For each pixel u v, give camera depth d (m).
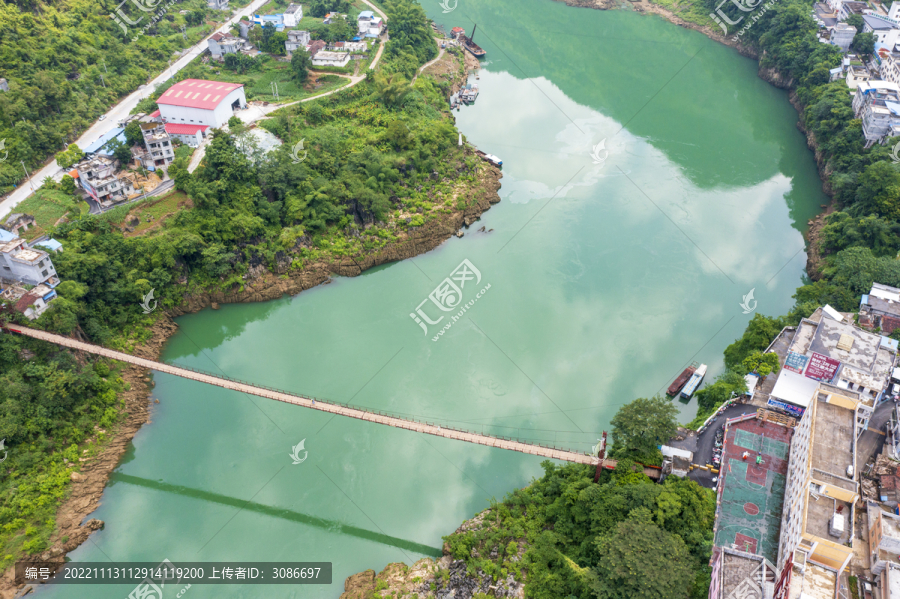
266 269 139.38
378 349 124.38
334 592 88.31
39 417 103.88
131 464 105.75
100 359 116.19
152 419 112.38
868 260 123.50
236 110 170.88
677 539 76.31
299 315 134.62
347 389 115.56
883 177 138.75
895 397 98.19
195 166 150.38
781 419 94.62
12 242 114.88
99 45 182.75
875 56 193.75
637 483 84.50
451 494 98.94
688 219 154.38
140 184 144.38
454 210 155.25
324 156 154.62
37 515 95.31
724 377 107.94
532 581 81.56
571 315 128.62
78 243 124.69
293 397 104.31
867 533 77.81
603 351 120.69
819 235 144.50
